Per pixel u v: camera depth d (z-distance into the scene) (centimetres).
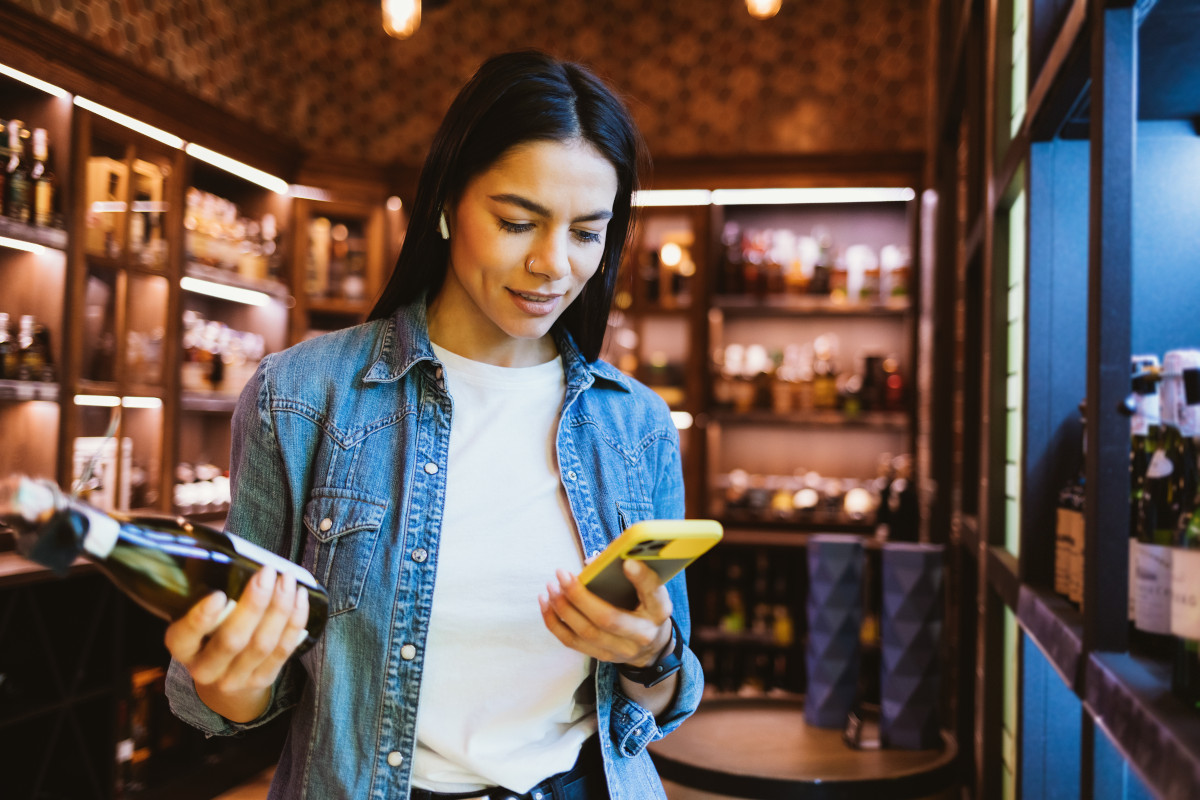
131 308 373
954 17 306
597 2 497
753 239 485
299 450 107
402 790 99
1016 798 155
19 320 312
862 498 460
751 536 452
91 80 327
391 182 474
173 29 410
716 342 489
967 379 250
